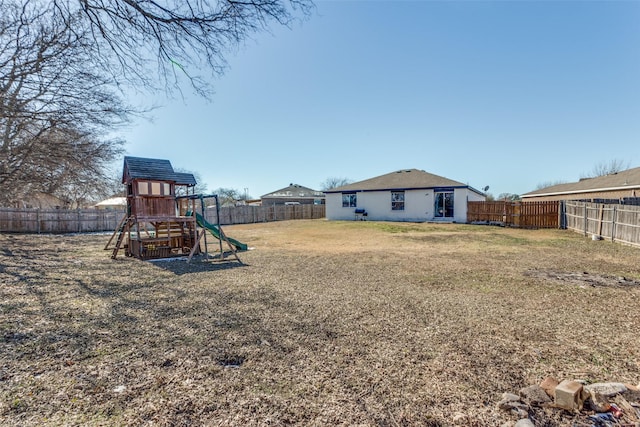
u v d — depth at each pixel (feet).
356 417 6.45
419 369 8.44
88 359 9.05
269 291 16.69
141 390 7.44
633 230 31.99
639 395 6.97
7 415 6.43
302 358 9.11
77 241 43.19
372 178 81.00
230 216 78.79
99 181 28.84
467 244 35.60
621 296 15.34
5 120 20.48
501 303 14.29
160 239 30.22
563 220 51.19
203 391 7.41
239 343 10.16
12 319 12.43
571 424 6.18
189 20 13.29
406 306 13.92
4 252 32.55
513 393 7.31
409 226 56.85
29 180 25.08
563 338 10.44
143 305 14.35
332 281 18.88
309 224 67.51
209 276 20.72
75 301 15.05
